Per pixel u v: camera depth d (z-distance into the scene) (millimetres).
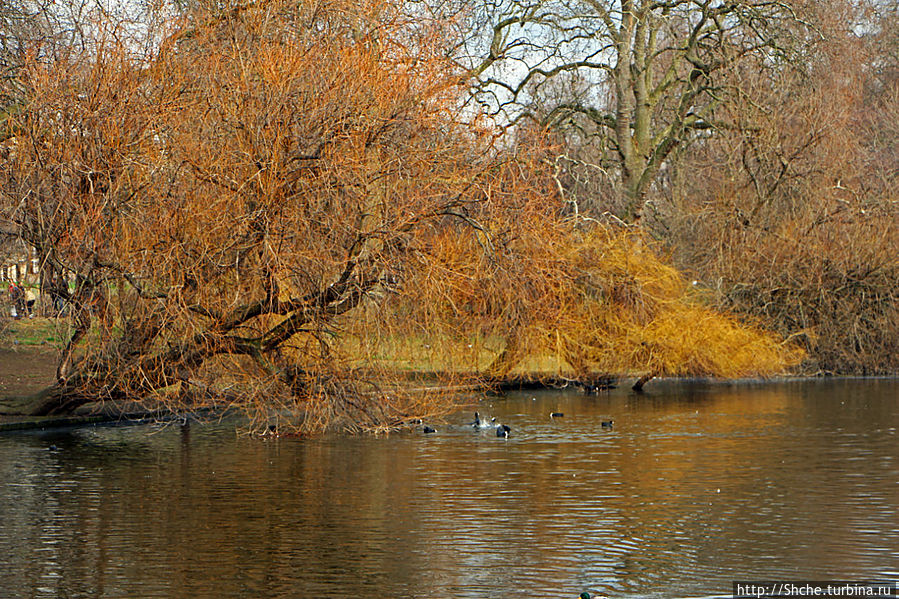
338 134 19906
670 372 33219
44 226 20016
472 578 11812
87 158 19875
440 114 21906
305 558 12609
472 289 24406
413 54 22141
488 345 28906
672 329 32219
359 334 21828
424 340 23562
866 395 31594
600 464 18859
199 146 20109
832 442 21406
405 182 20719
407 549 12984
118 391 21906
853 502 15547
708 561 12461
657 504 15453
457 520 14469
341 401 21578
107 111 20000
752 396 31438
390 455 19828
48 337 29359
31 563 12398
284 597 11188
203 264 19906
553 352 31266
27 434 22359
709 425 24234
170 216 19859
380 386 22031
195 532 13797
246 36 21875
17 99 22000
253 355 21219
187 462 18984
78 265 19984
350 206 20219
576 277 30703
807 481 17172
